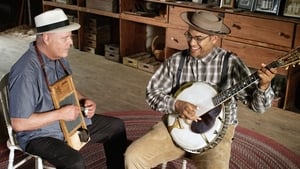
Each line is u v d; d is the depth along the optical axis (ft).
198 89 6.13
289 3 10.46
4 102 6.20
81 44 16.72
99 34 16.16
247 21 10.95
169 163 8.40
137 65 14.53
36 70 5.97
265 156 8.80
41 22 5.91
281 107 11.23
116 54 15.28
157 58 14.62
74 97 6.42
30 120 5.79
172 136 6.23
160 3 13.61
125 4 14.51
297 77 11.09
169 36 13.17
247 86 5.67
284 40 10.39
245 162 8.57
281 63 5.31
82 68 14.49
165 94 6.41
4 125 9.77
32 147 6.03
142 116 10.59
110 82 13.15
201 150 6.09
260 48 10.94
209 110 6.02
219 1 11.88
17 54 15.96
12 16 19.98
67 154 5.85
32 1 19.94
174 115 6.28
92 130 6.85
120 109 11.05
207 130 6.05
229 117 6.08
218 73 6.29
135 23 15.16
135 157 5.91
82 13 16.28
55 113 5.88
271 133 9.82
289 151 8.99
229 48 11.58
